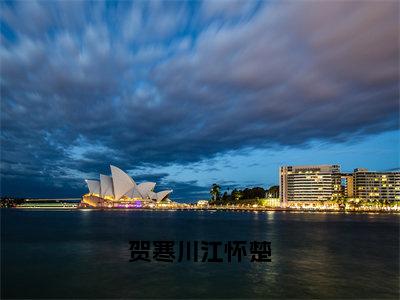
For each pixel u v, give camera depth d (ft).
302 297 83.46
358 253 148.05
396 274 106.52
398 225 345.92
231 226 314.35
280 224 347.15
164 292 86.74
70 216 542.98
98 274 103.71
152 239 197.57
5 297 82.28
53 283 94.07
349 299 82.02
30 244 170.91
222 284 93.76
